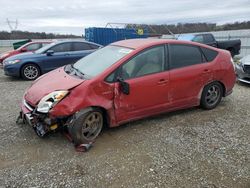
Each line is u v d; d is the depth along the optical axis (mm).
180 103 5031
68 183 3146
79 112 3883
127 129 4613
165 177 3270
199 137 4355
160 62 4707
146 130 4590
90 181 3188
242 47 19875
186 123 4918
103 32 19844
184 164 3553
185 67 4988
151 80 4520
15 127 4625
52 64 9703
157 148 3975
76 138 3904
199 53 5262
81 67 4754
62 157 3699
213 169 3441
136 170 3410
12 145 4008
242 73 8195
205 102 5453
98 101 4027
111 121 4254
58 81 4219
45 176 3273
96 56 4949
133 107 4418
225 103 6137
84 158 3678
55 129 3914
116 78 4199
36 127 3965
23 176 3271
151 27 23422
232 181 3203
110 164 3541
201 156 3758
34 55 9539
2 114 5301
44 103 3842
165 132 4523
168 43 4875
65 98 3838
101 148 3959
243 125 4875
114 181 3189
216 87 5566
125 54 4453
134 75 4398
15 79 9695
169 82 4742
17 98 6598
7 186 3086
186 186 3102
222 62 5527
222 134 4480
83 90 3918
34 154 3766
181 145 4070
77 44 10125
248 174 3344
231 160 3662
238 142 4199
